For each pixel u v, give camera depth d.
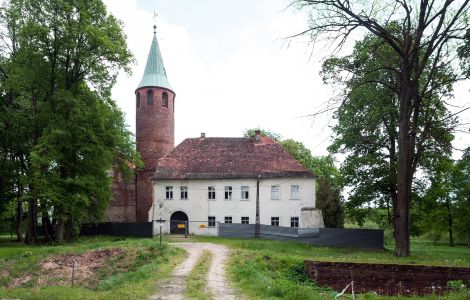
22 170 35.66
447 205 48.66
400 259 22.95
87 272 19.77
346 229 34.84
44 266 20.78
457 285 15.49
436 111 29.03
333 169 62.62
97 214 36.72
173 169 45.12
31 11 30.22
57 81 32.34
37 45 30.64
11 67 31.02
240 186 43.53
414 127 26.38
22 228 40.69
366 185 34.72
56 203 30.14
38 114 32.22
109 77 33.53
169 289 14.07
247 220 43.03
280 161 44.69
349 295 14.80
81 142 31.53
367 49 26.47
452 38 22.64
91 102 32.69
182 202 44.00
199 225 43.34
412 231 36.72
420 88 28.50
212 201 43.66
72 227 36.50
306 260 18.91
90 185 31.80
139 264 21.12
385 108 31.38
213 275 17.14
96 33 30.20
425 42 23.39
